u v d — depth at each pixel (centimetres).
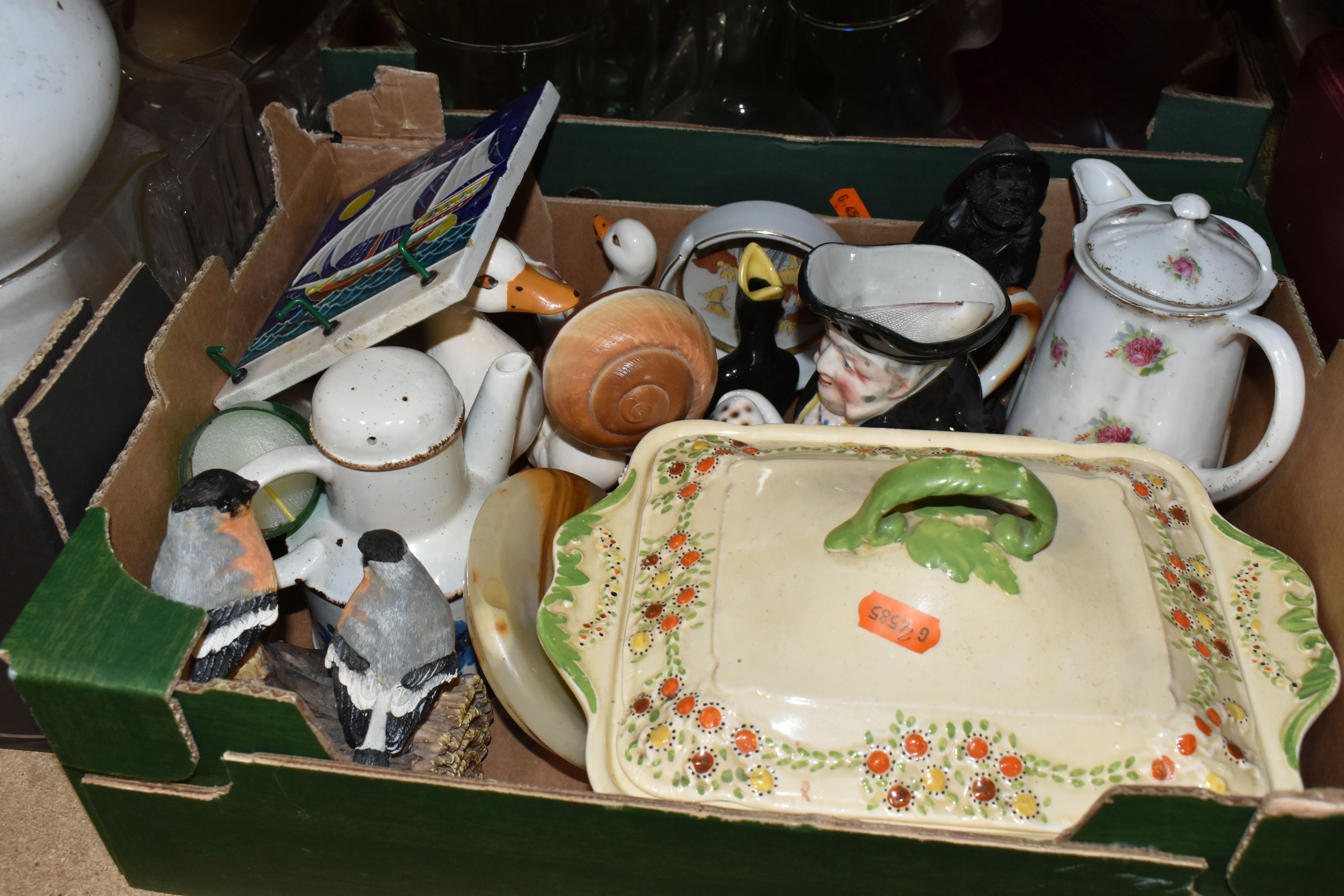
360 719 58
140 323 62
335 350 64
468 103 104
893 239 87
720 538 56
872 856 49
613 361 67
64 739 52
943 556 52
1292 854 46
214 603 54
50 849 64
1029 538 52
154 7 106
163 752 52
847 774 49
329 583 65
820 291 67
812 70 106
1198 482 62
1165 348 66
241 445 65
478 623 56
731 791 49
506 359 67
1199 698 51
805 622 52
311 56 114
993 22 107
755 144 90
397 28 102
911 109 107
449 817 52
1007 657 50
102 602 51
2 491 55
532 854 53
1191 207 66
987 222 73
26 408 54
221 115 91
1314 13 102
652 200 95
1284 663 54
